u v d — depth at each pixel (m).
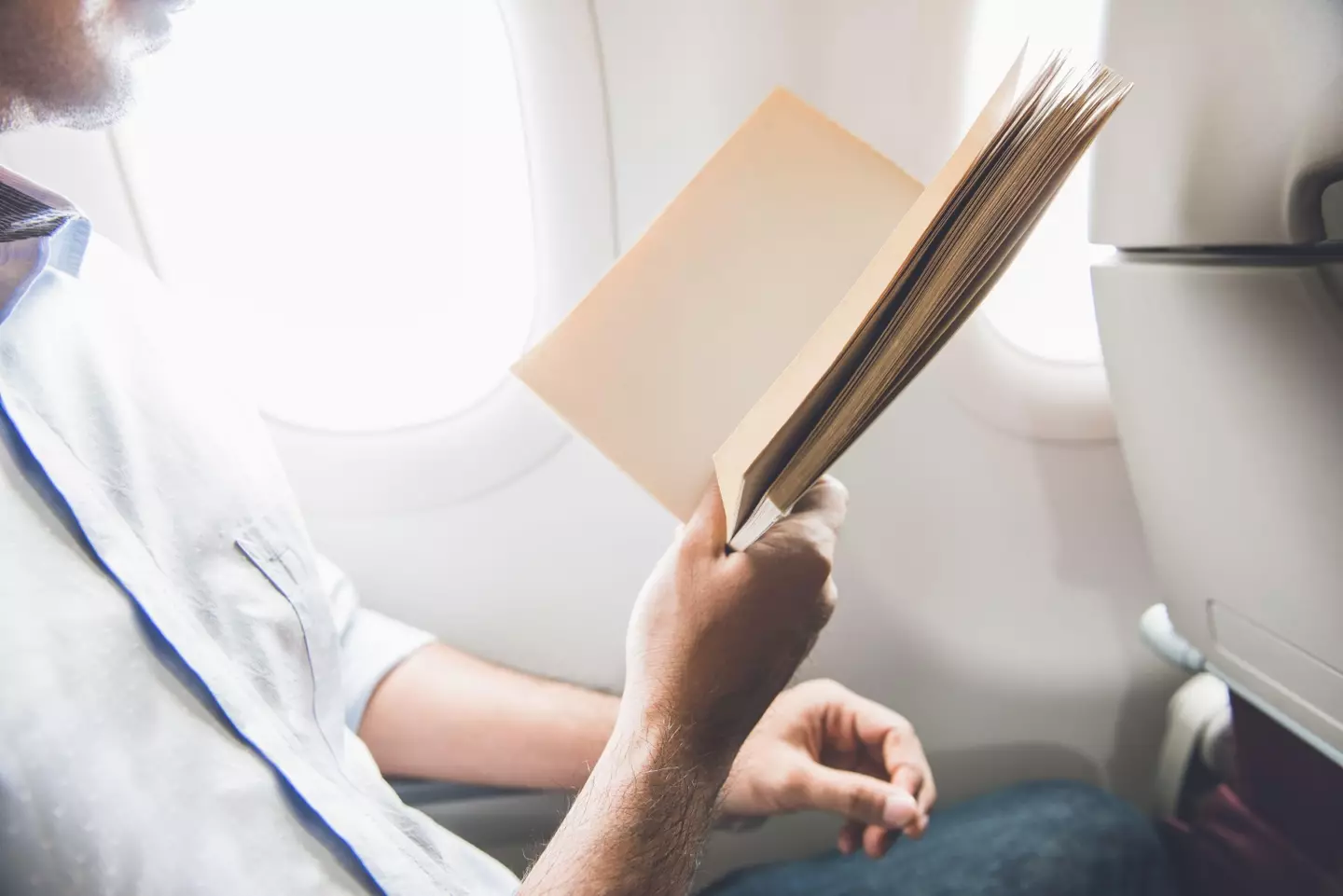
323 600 0.62
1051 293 0.86
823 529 0.52
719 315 0.51
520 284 0.79
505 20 0.69
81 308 0.54
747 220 0.52
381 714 0.77
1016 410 0.89
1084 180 0.82
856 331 0.33
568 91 0.71
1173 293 0.57
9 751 0.34
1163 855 0.90
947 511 0.93
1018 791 0.99
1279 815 0.81
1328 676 0.64
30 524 0.39
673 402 0.50
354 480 0.83
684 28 0.71
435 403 0.82
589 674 0.95
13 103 0.45
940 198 0.35
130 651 0.39
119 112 0.49
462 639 0.92
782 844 1.02
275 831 0.40
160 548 0.51
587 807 0.49
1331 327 0.47
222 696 0.41
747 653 0.49
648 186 0.76
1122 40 0.56
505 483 0.85
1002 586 0.97
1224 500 0.64
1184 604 0.80
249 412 0.64
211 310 0.77
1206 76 0.49
